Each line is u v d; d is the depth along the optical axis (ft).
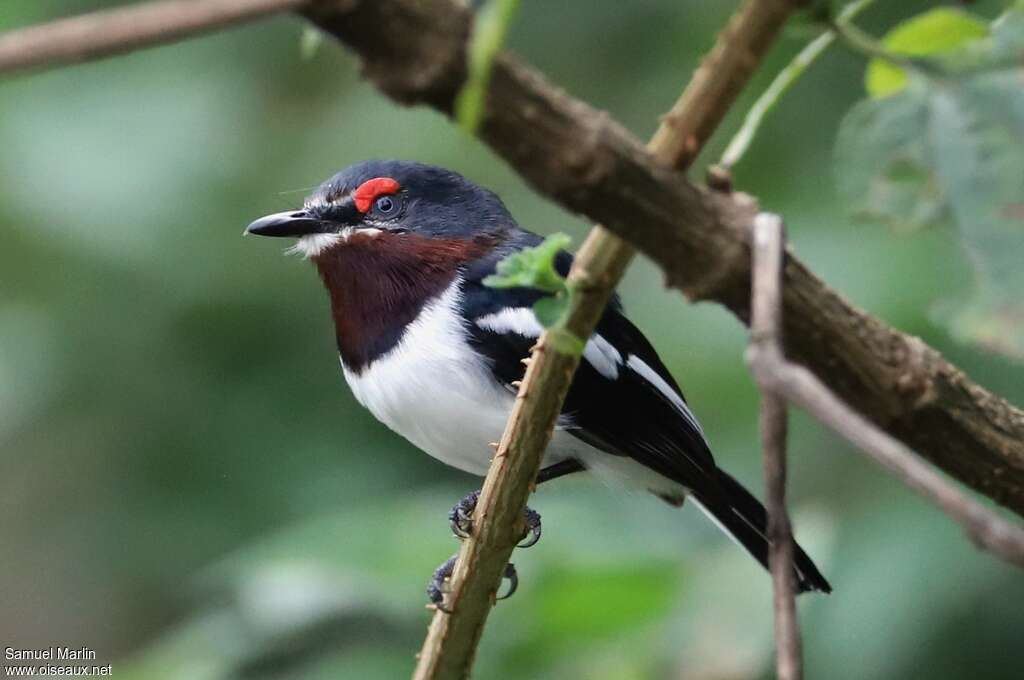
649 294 35.14
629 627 26.89
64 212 35.91
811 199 32.81
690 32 36.14
